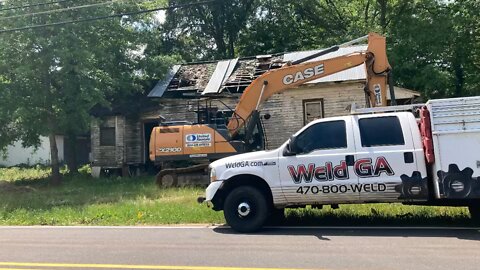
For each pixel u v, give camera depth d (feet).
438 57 92.32
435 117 26.48
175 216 34.68
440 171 26.13
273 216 31.63
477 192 25.64
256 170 29.12
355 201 28.07
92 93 66.64
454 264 19.94
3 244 26.66
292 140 28.99
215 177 29.84
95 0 69.97
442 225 29.09
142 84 80.48
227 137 55.16
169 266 20.58
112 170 81.15
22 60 66.28
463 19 90.84
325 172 28.22
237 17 127.44
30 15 63.87
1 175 87.40
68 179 75.15
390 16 100.17
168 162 57.98
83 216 36.58
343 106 70.33
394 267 19.60
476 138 25.90
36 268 20.77
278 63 76.54
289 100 72.79
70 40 66.64
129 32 78.79
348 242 24.88
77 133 79.66
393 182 27.30
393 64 90.43
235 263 20.85
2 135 70.49
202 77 78.95
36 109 65.82
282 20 123.65
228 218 29.09
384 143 27.86
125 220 34.65
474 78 92.99
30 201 48.70
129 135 80.43
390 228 28.66
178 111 76.54
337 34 113.19
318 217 32.45
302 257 21.68
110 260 21.98
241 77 74.79
